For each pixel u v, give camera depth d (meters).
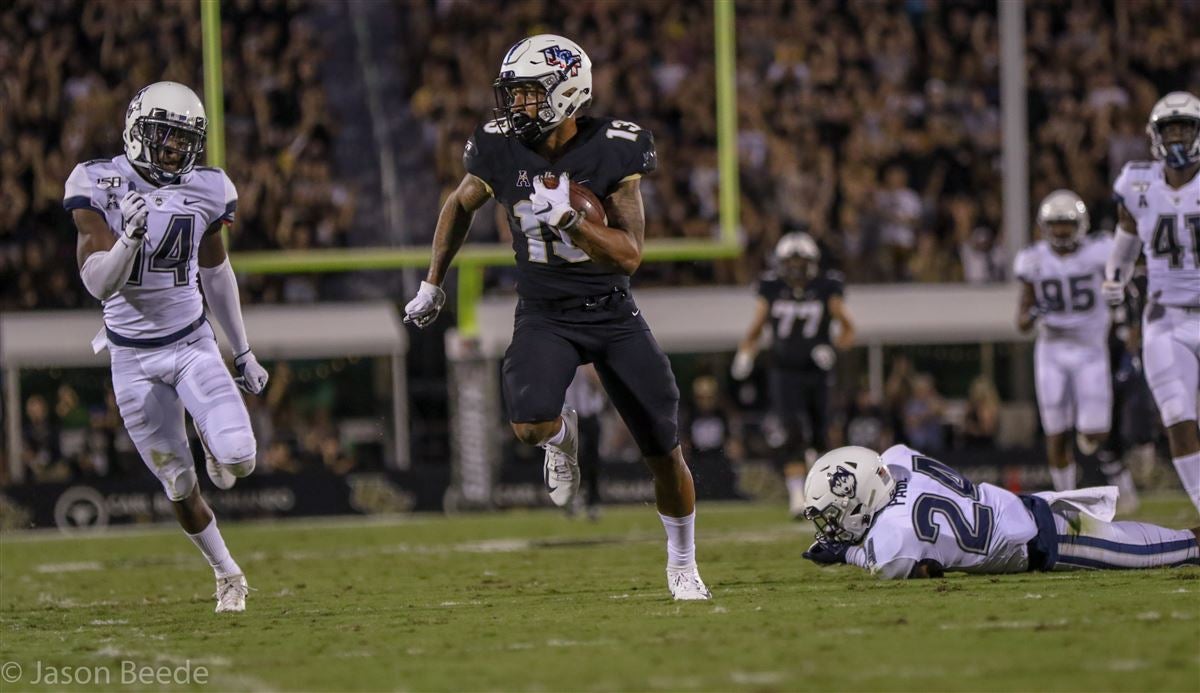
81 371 50.81
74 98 50.78
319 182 49.19
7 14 50.88
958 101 60.78
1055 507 22.52
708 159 54.88
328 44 51.59
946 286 54.25
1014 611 18.36
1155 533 22.70
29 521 47.41
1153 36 63.62
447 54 53.78
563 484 21.61
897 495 22.20
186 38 49.44
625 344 19.88
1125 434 41.62
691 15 56.22
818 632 17.23
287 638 18.88
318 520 48.81
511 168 19.70
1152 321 26.55
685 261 55.19
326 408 52.25
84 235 21.22
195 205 21.73
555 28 55.91
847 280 56.50
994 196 59.03
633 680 14.67
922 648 15.83
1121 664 14.62
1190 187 26.09
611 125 19.70
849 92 59.97
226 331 22.97
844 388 53.19
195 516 22.39
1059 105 61.38
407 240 49.47
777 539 34.12
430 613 21.39
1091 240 37.75
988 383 52.41
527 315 20.06
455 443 49.38
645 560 30.00
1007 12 53.44
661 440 20.11
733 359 53.38
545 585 25.47
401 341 51.59
